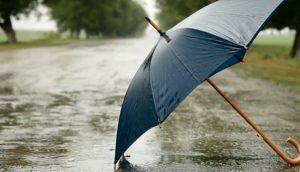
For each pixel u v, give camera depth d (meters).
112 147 8.91
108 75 22.83
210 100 15.20
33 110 13.01
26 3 60.62
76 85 18.72
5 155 8.33
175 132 10.31
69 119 11.75
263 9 7.09
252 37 6.78
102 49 50.38
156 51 7.16
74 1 101.12
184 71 6.79
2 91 16.78
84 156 8.27
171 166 7.65
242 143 9.28
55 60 32.66
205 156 8.28
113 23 112.38
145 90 6.96
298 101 14.88
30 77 21.47
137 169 7.48
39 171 7.40
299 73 24.58
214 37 6.90
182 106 13.98
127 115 7.06
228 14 7.20
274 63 31.72
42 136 9.83
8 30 62.28
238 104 14.30
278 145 9.13
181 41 7.02
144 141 9.44
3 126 10.84
